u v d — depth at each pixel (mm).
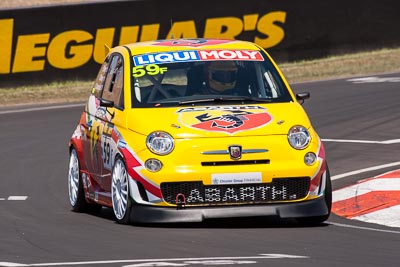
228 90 37312
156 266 26000
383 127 63125
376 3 103062
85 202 40344
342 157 53844
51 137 65188
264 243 30875
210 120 35188
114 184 36094
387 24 103438
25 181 49500
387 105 72062
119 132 35906
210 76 37688
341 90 82500
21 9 89375
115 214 36094
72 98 86750
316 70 97000
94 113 39844
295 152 34625
